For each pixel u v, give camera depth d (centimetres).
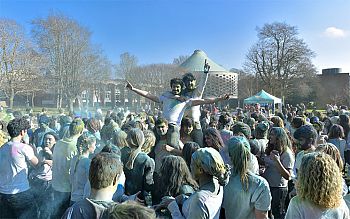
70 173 462
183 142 557
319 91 5997
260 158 479
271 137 487
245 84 5766
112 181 252
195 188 322
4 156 460
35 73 4622
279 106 3055
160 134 499
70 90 4781
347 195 330
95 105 4919
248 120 895
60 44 4706
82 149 446
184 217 286
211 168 284
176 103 690
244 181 303
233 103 5831
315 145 484
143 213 171
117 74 5447
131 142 385
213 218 282
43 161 521
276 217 462
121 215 169
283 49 5184
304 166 257
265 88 5316
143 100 5044
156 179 348
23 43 4544
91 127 625
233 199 305
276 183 462
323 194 244
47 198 503
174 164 325
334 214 247
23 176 468
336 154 363
